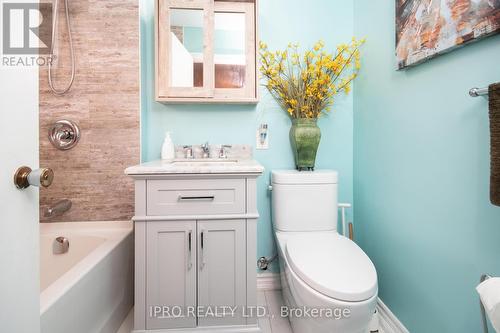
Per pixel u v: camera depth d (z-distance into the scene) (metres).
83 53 1.43
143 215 1.13
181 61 1.46
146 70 1.57
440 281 0.98
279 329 1.29
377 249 1.42
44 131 1.43
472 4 0.79
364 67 1.54
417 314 1.11
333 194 1.43
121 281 1.32
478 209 0.83
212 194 1.15
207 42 1.45
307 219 1.41
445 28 0.90
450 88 0.92
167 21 1.44
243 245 1.17
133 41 1.45
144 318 1.14
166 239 1.15
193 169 1.11
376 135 1.42
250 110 1.63
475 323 0.85
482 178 0.81
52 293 0.85
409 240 1.16
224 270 1.17
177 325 1.16
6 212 0.54
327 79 1.49
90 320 1.03
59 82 1.43
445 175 0.95
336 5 1.64
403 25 1.13
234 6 1.54
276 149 1.66
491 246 0.79
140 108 1.47
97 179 1.47
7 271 0.54
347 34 1.65
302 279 0.98
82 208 1.47
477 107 0.82
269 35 1.62
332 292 0.89
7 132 0.54
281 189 1.42
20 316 0.57
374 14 1.41
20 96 0.57
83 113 1.45
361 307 0.88
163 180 1.13
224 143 1.63
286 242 1.25
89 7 1.42
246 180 1.17
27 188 0.59
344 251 1.13
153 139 1.60
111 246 1.23
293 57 1.61
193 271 1.16
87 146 1.46
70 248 1.38
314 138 1.51
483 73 0.80
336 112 1.69
